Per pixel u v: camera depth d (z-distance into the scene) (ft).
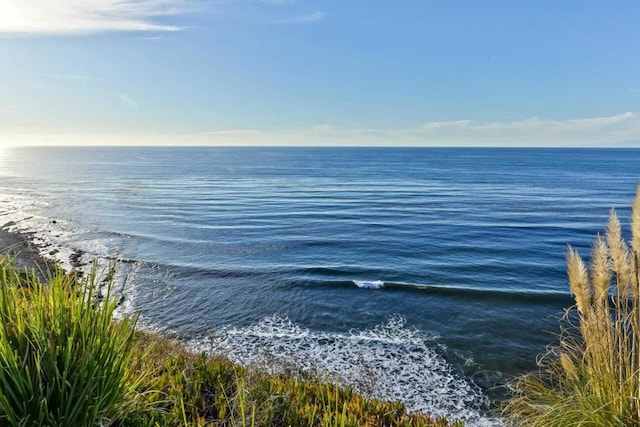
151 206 120.67
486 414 23.45
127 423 7.73
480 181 203.00
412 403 24.56
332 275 52.95
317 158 494.59
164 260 60.34
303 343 33.01
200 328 36.27
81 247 67.72
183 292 46.19
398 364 29.45
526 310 40.19
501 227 86.84
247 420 9.57
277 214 106.11
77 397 6.70
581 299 11.30
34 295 7.51
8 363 6.41
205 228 87.51
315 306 41.81
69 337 6.73
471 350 31.60
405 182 199.82
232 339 33.78
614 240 10.68
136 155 620.08
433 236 78.38
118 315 38.60
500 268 56.65
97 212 108.27
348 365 29.19
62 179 217.77
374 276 52.75
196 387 11.65
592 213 104.63
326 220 96.94
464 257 63.05
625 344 10.59
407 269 56.24
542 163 364.38
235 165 360.28
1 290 7.48
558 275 53.36
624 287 10.76
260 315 39.42
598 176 229.25
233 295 45.29
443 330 35.53
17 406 6.30
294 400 12.17
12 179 215.92
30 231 81.66
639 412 9.65
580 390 11.55
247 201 132.67
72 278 8.44
